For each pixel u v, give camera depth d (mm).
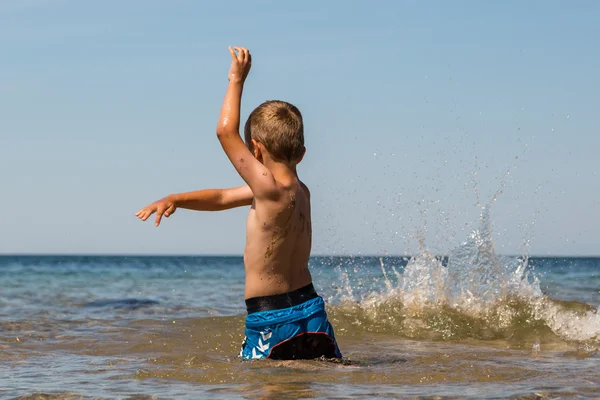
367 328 5578
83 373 3057
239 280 21266
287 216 3189
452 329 5527
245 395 2404
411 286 6816
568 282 16359
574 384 2660
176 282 19297
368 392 2449
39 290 13406
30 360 3613
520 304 6113
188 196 3561
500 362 3420
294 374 2840
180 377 2846
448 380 2752
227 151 3205
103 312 7543
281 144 3244
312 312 3258
